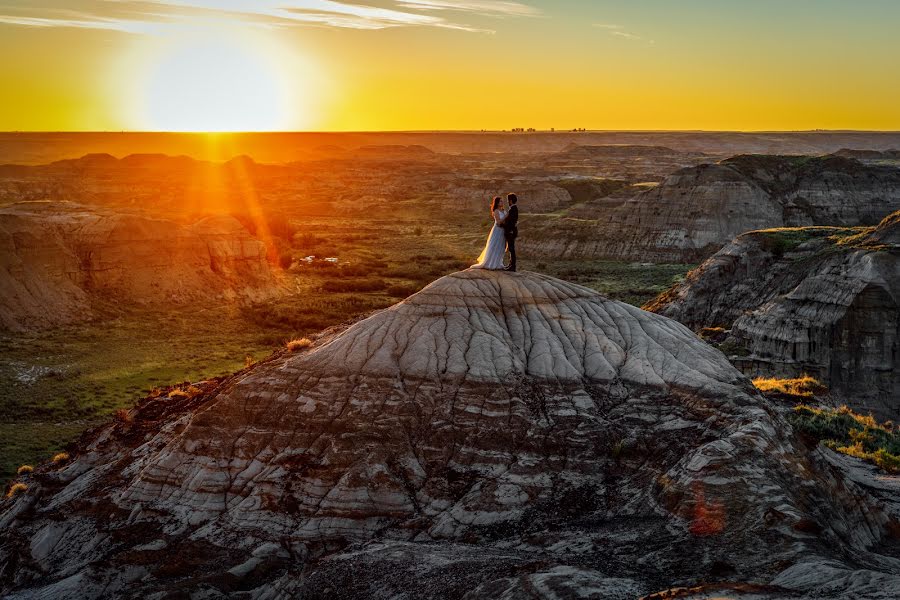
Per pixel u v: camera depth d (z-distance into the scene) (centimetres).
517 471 2236
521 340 2636
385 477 2241
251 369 3039
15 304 6962
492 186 19900
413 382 2483
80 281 7744
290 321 7544
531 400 2425
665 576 1644
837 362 4928
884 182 13050
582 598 1459
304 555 2108
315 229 16575
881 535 2130
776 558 1645
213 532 2219
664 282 10075
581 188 19150
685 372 2525
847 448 3228
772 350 5209
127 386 5381
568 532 1970
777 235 6700
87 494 2578
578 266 11738
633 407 2419
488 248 2980
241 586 2006
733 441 2091
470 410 2397
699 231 12050
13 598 2170
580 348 2630
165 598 1903
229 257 8956
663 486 2042
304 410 2459
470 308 2714
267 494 2284
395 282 9925
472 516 2122
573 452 2277
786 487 1978
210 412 2533
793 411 3791
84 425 4553
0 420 4619
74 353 6228
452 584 1692
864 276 4975
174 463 2455
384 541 2030
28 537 2475
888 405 4775
